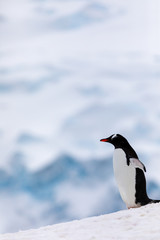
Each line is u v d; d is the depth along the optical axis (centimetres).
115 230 1019
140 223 1052
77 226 1116
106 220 1140
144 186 1661
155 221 1049
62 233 1057
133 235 945
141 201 1652
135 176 1645
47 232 1100
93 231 1035
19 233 1148
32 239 1034
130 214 1169
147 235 927
